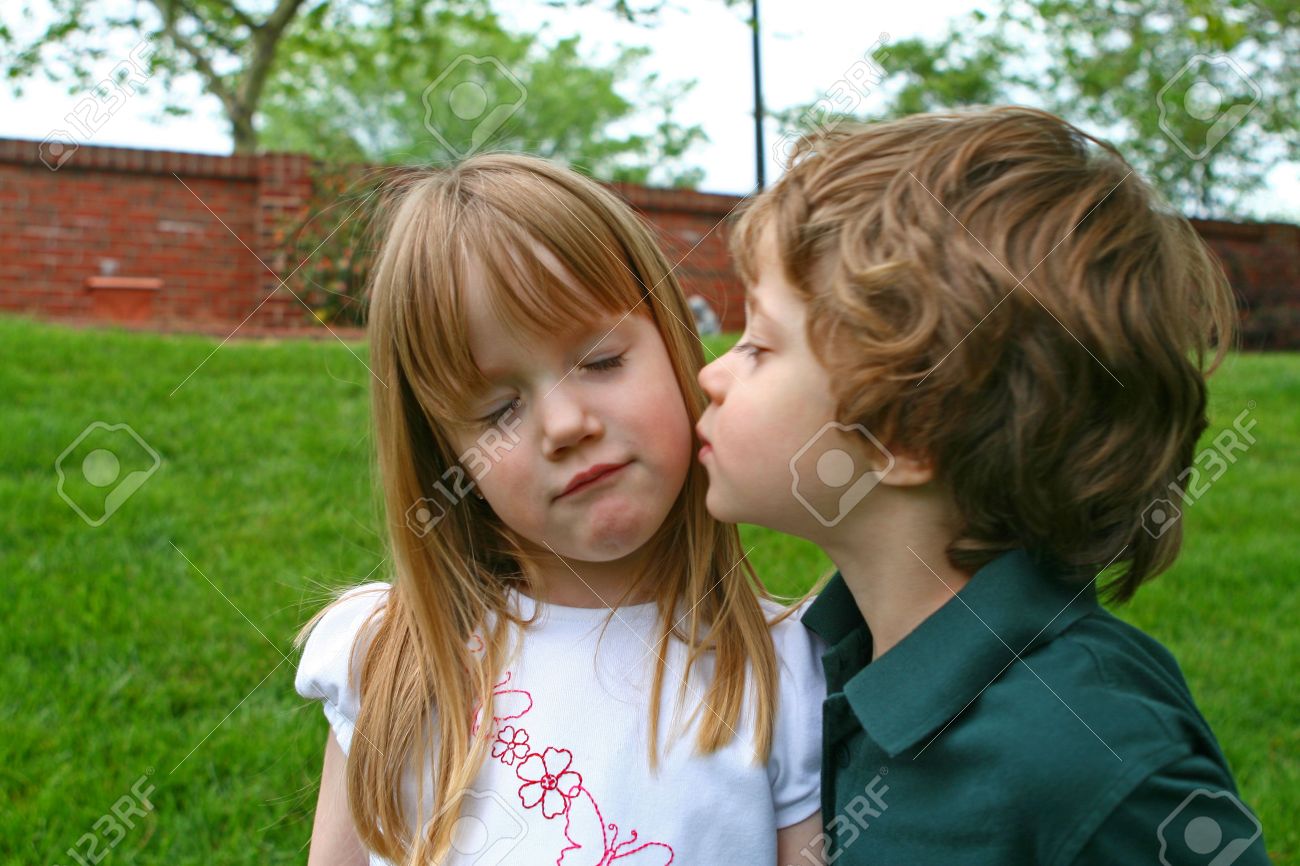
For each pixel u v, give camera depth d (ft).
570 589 4.47
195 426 13.16
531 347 3.98
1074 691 3.35
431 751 4.31
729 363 4.02
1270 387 18.79
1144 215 3.67
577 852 4.07
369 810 4.34
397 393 4.45
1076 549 3.63
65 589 9.07
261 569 9.41
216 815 6.56
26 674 7.80
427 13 33.47
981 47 31.99
